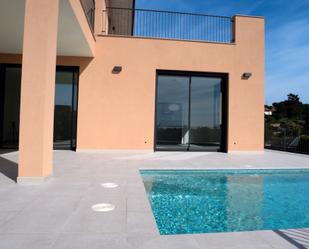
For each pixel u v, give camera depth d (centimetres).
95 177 476
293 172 659
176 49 917
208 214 367
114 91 882
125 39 891
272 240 232
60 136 884
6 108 877
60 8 532
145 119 892
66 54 850
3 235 231
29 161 408
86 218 275
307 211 388
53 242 220
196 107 956
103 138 873
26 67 407
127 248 212
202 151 955
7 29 635
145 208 309
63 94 883
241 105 946
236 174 628
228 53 945
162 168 599
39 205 312
